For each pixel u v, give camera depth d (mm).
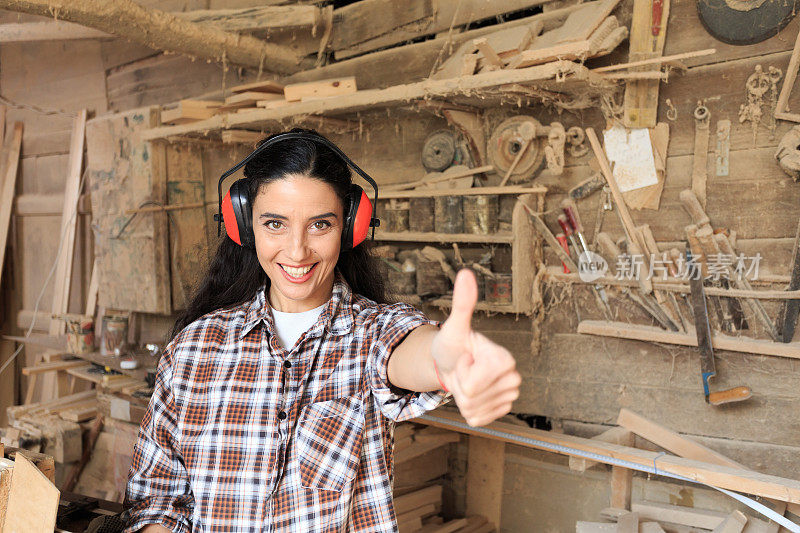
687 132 2227
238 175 3449
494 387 596
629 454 2166
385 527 1023
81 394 3795
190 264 3541
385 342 973
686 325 2260
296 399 1022
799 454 2100
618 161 2326
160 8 3703
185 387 1073
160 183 3436
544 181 2529
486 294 2549
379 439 1039
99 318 4043
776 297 2086
